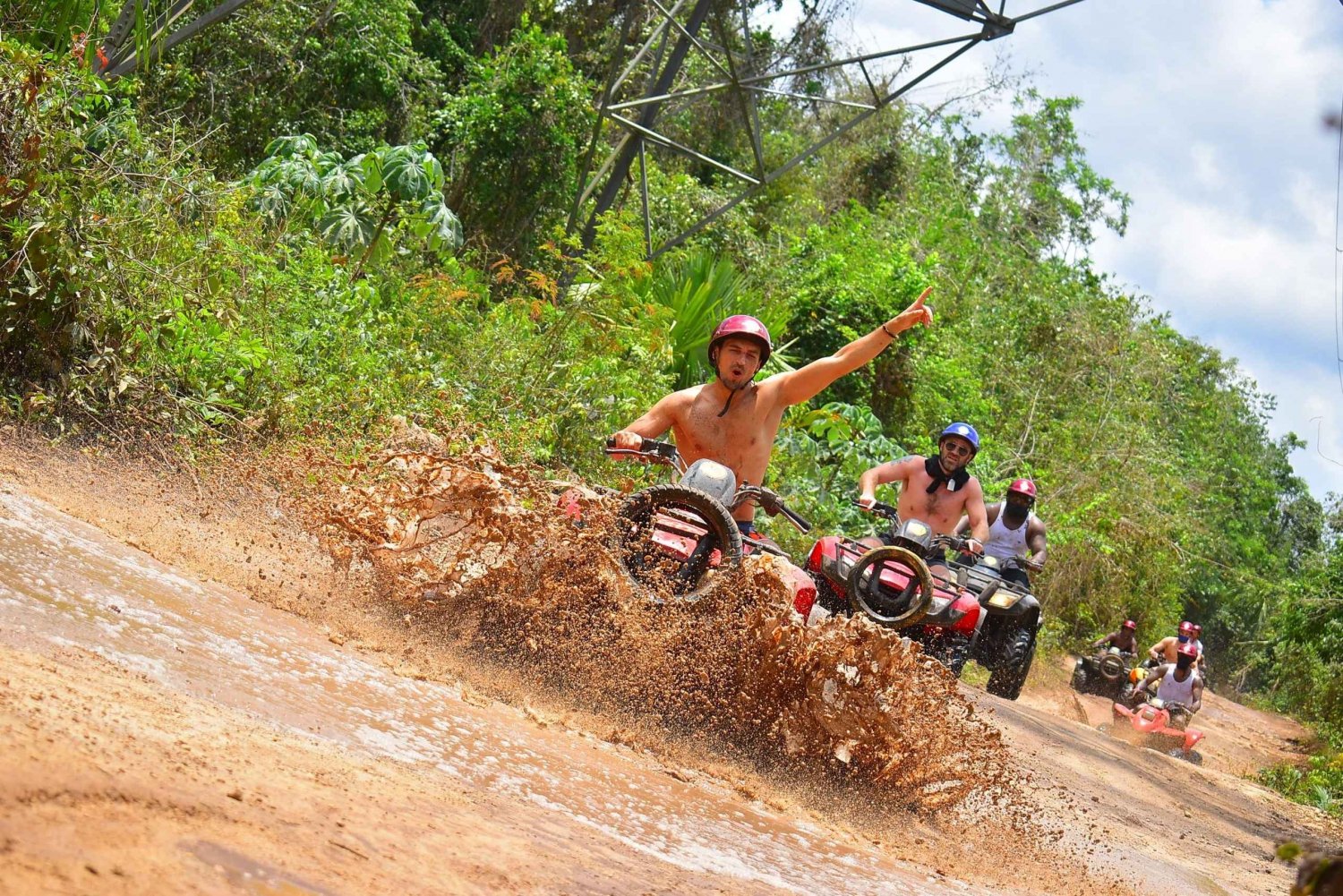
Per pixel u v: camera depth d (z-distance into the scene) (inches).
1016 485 641.0
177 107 826.8
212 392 384.8
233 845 112.5
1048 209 2176.4
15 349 343.9
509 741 209.5
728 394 341.1
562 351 584.7
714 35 1370.6
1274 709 1980.8
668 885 155.7
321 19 960.9
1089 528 1374.3
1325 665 1373.0
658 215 1268.5
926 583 359.9
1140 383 1599.4
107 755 123.0
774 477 724.0
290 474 344.2
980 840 276.5
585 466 530.6
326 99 994.1
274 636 222.1
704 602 273.9
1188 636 1002.7
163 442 361.4
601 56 1418.6
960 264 1664.6
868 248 1338.6
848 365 343.3
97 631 180.2
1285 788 787.4
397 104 1057.5
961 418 1290.6
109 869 97.7
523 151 1039.6
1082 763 515.8
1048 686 981.8
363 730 181.3
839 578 442.0
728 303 790.5
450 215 706.2
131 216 390.6
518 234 1042.7
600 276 743.7
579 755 220.5
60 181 354.6
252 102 904.9
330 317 495.2
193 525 298.8
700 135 1643.7
